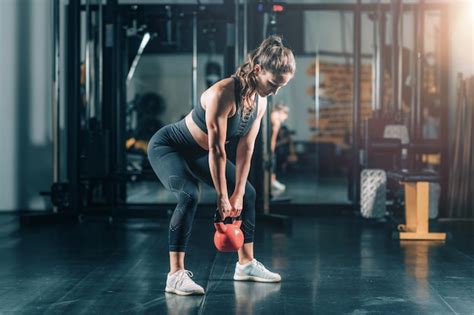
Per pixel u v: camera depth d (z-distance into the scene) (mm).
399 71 6641
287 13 7465
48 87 7141
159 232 5703
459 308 3096
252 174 6723
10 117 7145
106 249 4828
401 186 6492
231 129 3254
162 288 3523
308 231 5762
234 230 3344
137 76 7332
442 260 4383
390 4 6785
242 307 3109
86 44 6723
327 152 7707
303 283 3639
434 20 7293
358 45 6879
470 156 6742
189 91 7348
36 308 3107
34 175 7160
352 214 6906
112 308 3104
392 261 4336
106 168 6578
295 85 7637
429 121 7344
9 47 7121
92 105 7223
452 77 7023
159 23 7070
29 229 5902
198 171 3473
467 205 6750
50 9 7102
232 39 6852
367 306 3135
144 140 7340
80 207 6555
